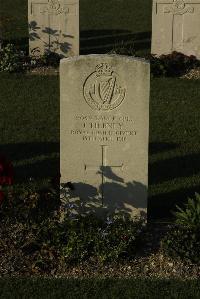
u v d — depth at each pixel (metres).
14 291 7.74
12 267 8.22
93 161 9.09
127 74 8.68
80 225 8.67
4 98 15.12
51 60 17.62
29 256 8.42
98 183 9.19
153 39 17.75
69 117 8.90
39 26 17.97
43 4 17.75
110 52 18.45
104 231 8.52
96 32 22.22
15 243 8.52
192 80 16.45
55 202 9.55
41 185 10.53
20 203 8.95
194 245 8.31
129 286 7.86
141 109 8.82
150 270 8.23
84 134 8.97
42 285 7.88
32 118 13.82
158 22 17.58
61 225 8.66
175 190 10.45
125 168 9.10
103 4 26.47
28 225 8.71
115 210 9.30
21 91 15.60
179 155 11.84
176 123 13.47
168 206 9.94
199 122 13.49
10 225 8.87
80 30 22.48
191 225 8.48
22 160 11.62
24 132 13.00
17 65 17.08
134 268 8.28
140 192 9.19
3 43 19.64
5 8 25.91
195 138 12.64
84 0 27.22
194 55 17.73
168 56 17.09
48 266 8.25
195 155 11.83
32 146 12.27
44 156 11.80
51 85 16.08
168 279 8.00
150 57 17.06
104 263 8.32
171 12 17.44
